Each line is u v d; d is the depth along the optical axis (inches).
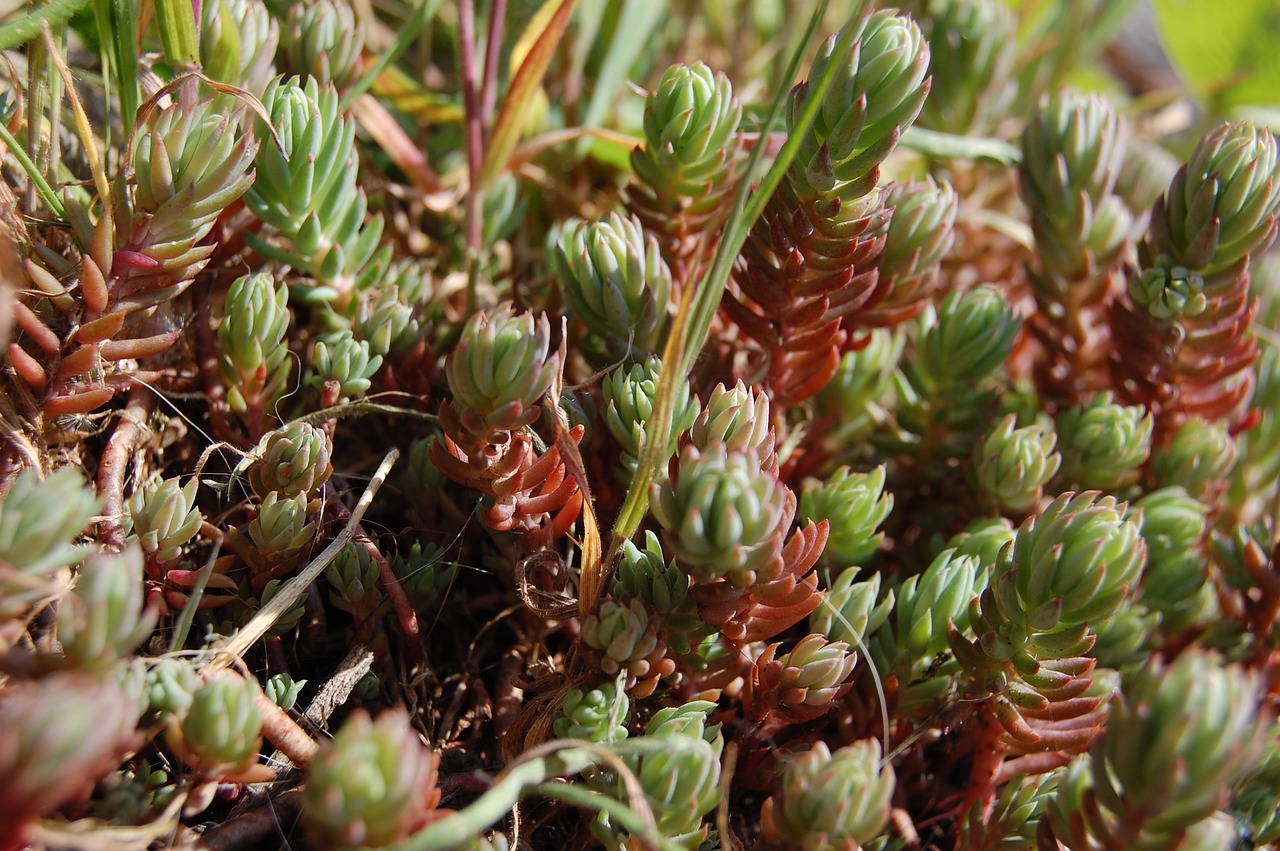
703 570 10.9
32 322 11.3
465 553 12.6
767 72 16.5
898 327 14.1
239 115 11.4
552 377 11.0
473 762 11.8
